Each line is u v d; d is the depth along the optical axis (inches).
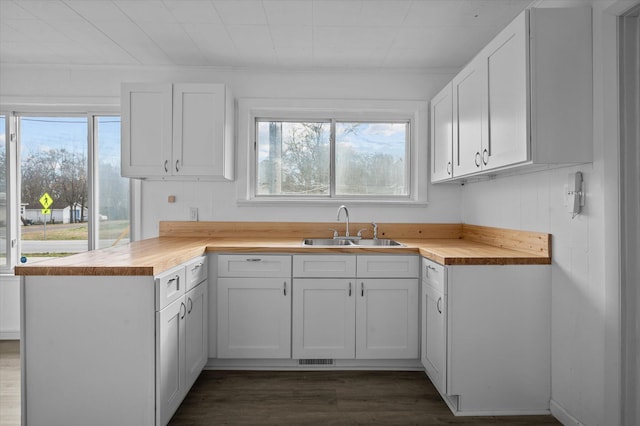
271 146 132.0
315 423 80.4
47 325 69.2
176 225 127.4
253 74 127.3
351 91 128.0
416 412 85.0
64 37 106.3
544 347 83.6
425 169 127.6
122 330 69.1
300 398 90.2
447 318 83.0
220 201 127.9
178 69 127.3
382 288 102.2
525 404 83.9
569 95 69.4
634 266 67.0
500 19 95.3
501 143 77.4
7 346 122.0
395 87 128.2
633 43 67.4
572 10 69.6
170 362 74.9
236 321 102.1
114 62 123.9
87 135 131.6
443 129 110.3
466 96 93.4
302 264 101.9
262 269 102.1
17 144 132.1
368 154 132.6
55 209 133.1
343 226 128.0
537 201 87.2
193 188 127.8
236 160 126.8
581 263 73.6
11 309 128.3
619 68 67.2
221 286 102.0
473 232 119.5
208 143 112.0
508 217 99.4
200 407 85.8
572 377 76.7
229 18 95.3
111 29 101.6
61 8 90.9
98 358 69.2
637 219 67.0
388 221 129.2
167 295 73.7
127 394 69.2
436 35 103.9
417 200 128.0
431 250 94.9
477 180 115.3
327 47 111.4
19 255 132.4
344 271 102.0
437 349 88.7
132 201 129.3
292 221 128.1
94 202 131.2
